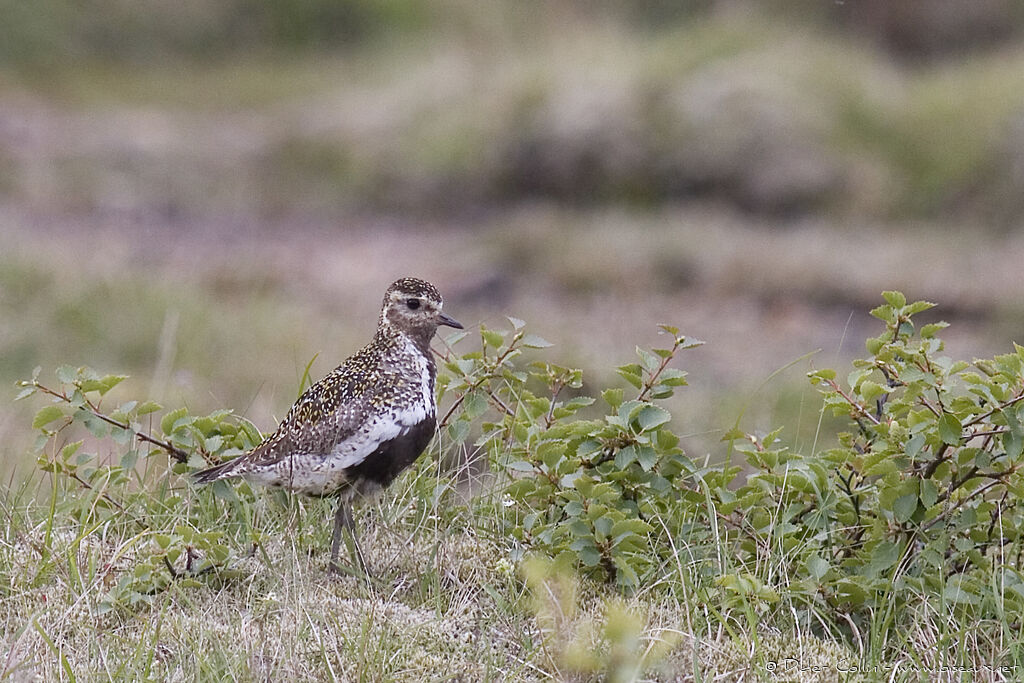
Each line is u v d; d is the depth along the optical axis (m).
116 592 6.47
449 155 24.25
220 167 25.25
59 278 16.22
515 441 7.47
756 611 6.66
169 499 7.59
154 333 14.57
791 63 24.27
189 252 20.41
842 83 23.88
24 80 29.58
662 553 7.14
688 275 19.31
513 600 6.64
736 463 10.49
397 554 7.17
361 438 6.89
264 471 6.92
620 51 25.64
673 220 21.78
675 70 24.05
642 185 23.20
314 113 27.98
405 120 25.58
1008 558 6.97
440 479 7.57
